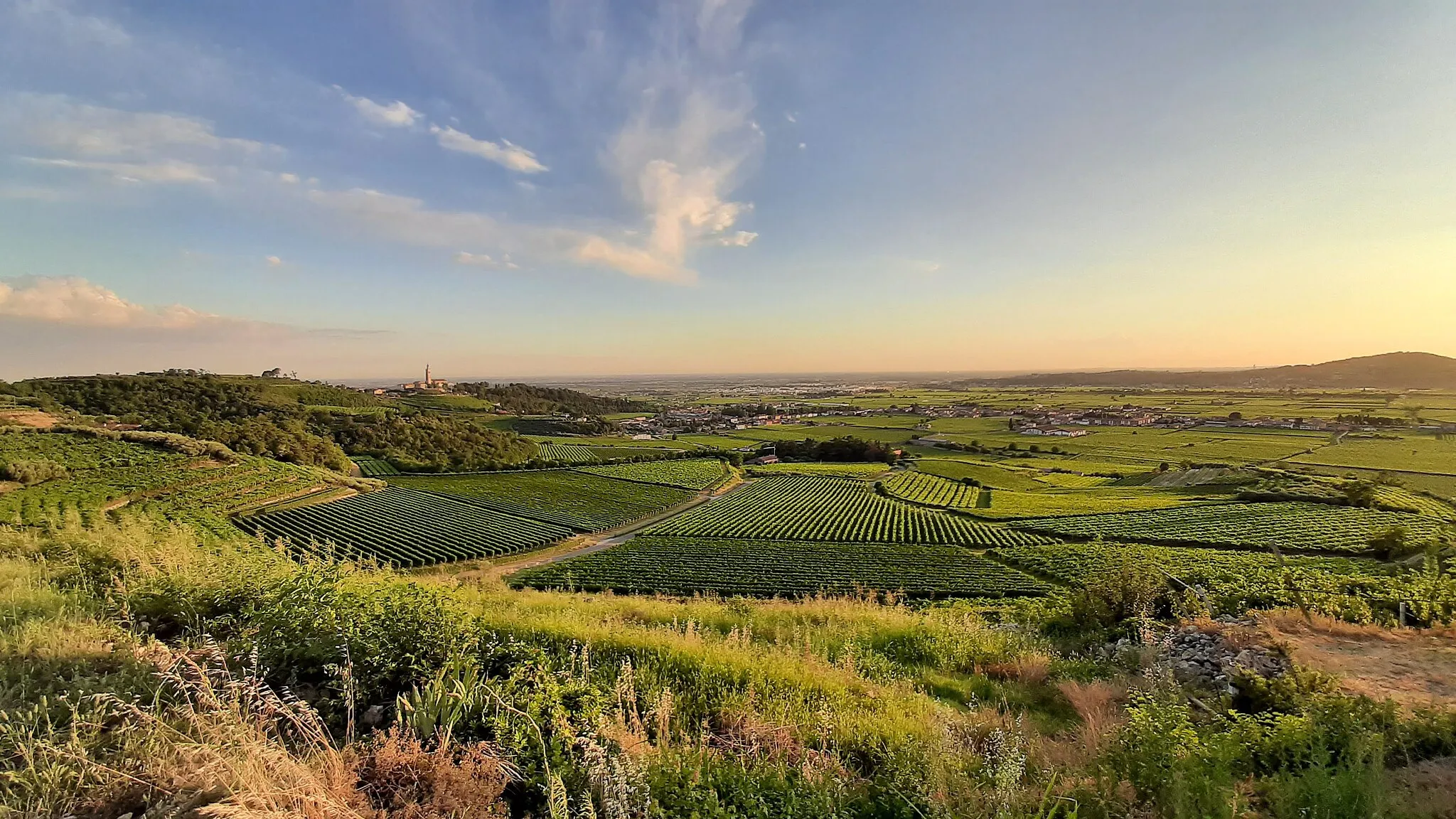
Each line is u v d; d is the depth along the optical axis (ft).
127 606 20.48
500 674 18.90
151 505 152.76
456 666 17.78
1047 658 33.40
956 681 29.78
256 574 25.41
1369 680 25.54
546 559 169.37
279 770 11.19
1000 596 125.90
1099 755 16.87
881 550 175.22
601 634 25.91
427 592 24.91
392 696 17.08
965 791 14.51
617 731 15.93
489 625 24.12
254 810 10.08
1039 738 19.42
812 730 18.94
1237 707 25.17
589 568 156.04
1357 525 158.10
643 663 22.85
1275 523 165.89
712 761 15.90
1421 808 14.26
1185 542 155.22
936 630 38.52
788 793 14.56
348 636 18.56
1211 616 39.29
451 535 181.27
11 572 24.26
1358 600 37.63
